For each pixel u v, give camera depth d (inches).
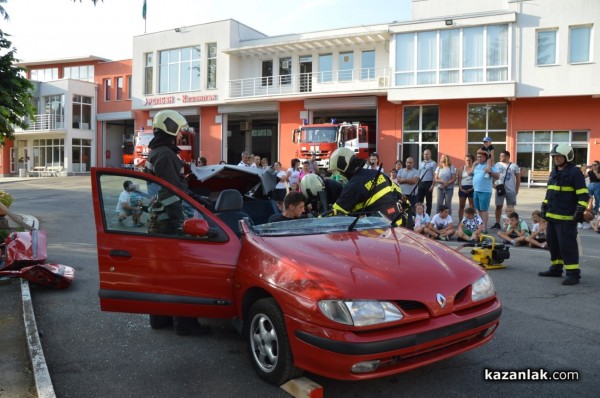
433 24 957.2
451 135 991.6
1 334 186.5
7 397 136.9
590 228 466.9
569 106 906.1
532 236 376.8
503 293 241.0
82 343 180.4
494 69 925.8
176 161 187.2
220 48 1248.8
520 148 944.9
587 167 570.9
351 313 119.8
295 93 1115.3
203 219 156.7
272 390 140.0
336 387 141.1
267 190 239.3
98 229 161.2
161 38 1339.8
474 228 394.0
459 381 144.2
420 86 967.6
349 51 1119.6
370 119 1266.0
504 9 962.1
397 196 206.4
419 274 132.2
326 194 218.5
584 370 150.7
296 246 147.3
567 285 256.5
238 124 1481.3
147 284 158.2
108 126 1594.5
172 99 1325.0
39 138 1582.2
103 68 1547.7
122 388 144.0
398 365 123.0
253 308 145.8
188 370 155.5
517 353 164.1
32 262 266.5
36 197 782.5
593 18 864.3
